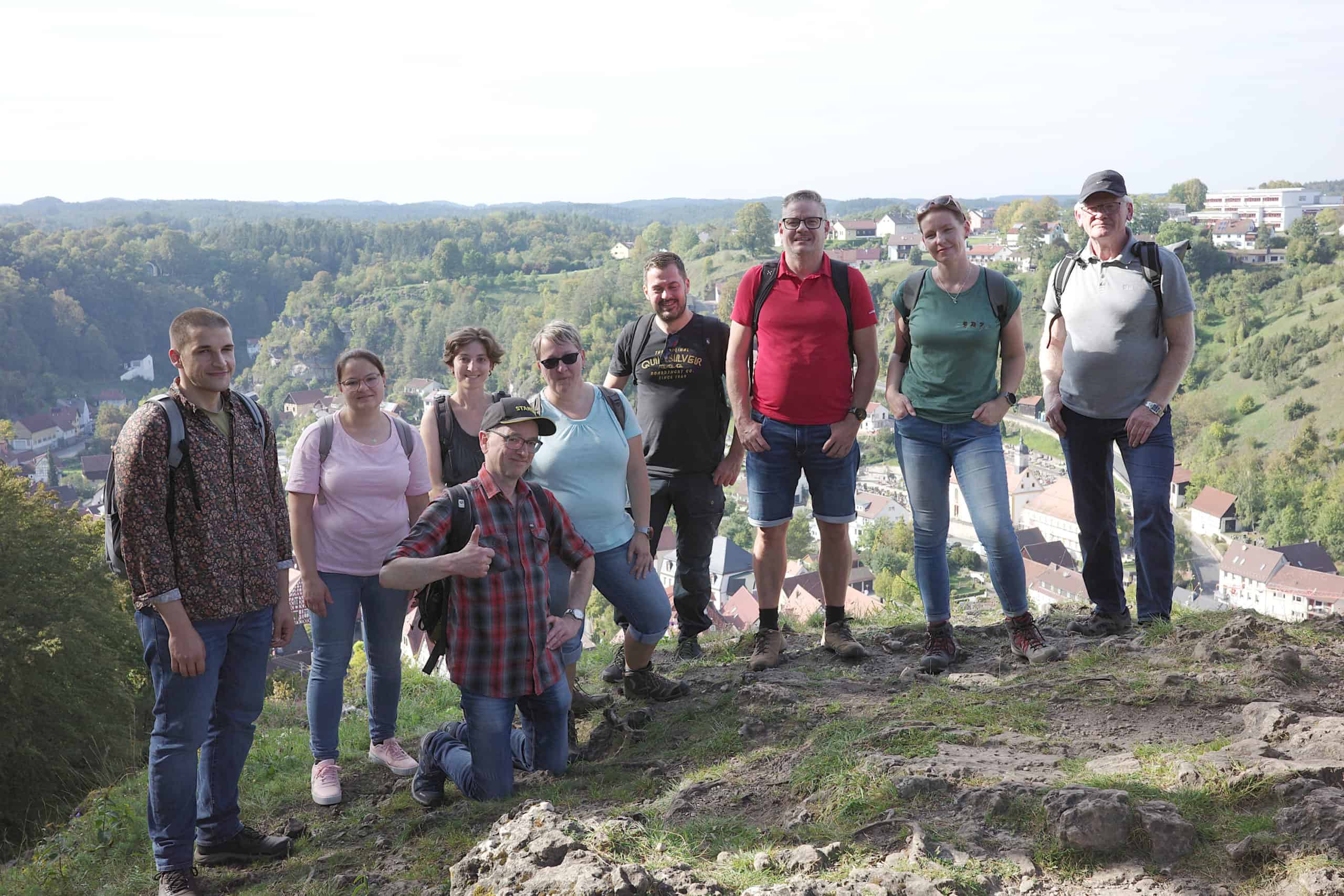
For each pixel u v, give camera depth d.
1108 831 2.70
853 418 4.84
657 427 5.50
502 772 4.06
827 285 4.75
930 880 2.61
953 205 4.60
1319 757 3.08
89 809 5.21
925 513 4.83
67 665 16.31
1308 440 103.12
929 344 4.70
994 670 4.65
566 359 4.50
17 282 191.75
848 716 4.04
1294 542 92.56
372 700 4.83
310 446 4.48
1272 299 141.75
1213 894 2.48
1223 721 3.56
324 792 4.51
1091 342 5.00
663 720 4.58
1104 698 3.86
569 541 4.25
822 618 7.10
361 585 4.61
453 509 3.96
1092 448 5.11
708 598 5.87
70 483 131.38
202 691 3.71
